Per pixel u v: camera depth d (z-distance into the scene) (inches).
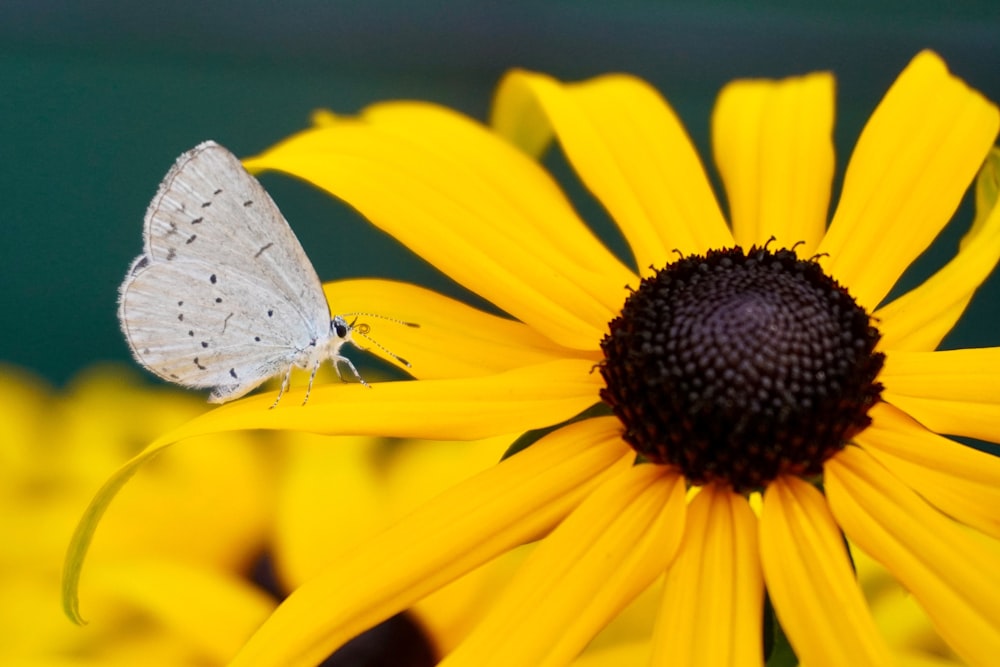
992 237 8.1
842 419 7.6
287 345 8.2
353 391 7.8
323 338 8.2
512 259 8.2
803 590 7.4
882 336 7.9
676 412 7.6
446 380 7.9
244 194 8.0
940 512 7.6
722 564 7.5
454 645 8.2
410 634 8.2
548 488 7.7
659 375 7.6
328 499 8.6
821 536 7.5
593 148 8.5
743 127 8.6
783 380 7.6
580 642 7.4
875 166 8.3
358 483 8.7
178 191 8.0
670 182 8.4
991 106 8.4
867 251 8.2
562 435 7.8
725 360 7.6
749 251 8.0
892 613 8.4
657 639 7.4
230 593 8.4
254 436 8.8
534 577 7.5
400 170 8.3
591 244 8.3
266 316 8.2
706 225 8.3
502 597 7.5
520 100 8.9
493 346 8.2
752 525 7.6
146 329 8.1
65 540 8.5
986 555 7.5
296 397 7.8
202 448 8.7
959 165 8.2
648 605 8.2
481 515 7.6
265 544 8.6
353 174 8.2
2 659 8.2
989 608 7.4
